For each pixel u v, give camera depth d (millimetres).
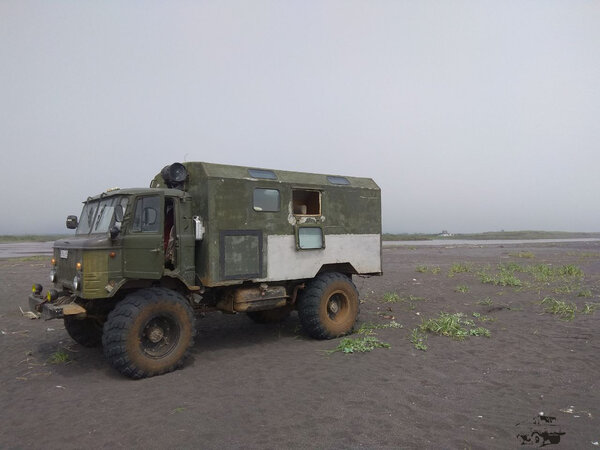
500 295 12117
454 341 7441
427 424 4281
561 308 9641
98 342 7508
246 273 7004
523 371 5848
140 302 5844
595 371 5812
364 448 3814
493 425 4230
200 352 7109
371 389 5234
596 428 4145
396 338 7734
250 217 7098
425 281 15383
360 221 8539
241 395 5133
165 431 4211
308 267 7727
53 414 4730
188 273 6629
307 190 7875
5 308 11117
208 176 6672
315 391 5219
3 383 5848
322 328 7629
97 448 3926
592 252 31828
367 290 13484
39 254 29828
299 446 3865
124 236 6086
